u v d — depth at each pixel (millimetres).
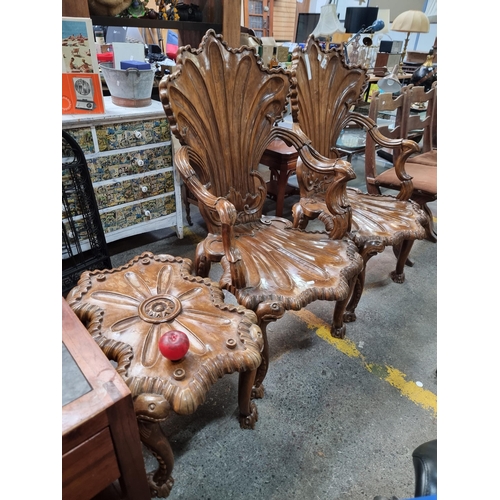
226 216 937
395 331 1570
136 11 1570
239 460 1046
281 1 4410
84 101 1475
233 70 1157
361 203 1588
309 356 1419
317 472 1026
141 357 796
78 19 1346
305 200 1509
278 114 1309
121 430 544
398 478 1020
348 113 1615
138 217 1848
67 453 488
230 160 1229
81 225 1604
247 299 984
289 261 1149
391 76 2695
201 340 848
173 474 1004
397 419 1187
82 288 979
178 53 1039
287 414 1185
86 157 1541
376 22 3320
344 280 1081
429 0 4457
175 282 1044
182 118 1059
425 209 2170
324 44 3443
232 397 1238
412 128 1964
